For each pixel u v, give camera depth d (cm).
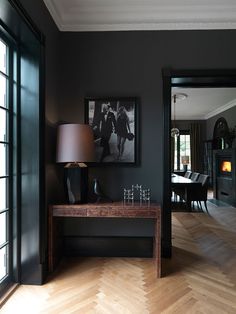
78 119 314
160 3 288
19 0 196
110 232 313
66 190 279
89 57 314
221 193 751
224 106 807
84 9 298
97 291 229
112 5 293
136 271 271
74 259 304
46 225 260
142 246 311
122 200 306
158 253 257
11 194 243
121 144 312
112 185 312
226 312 199
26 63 246
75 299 216
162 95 310
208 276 259
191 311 199
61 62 315
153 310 200
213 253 324
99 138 313
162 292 227
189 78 311
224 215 551
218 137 867
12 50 243
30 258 245
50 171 275
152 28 310
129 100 312
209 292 228
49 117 274
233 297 220
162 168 310
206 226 459
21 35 229
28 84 246
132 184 312
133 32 313
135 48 312
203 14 299
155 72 311
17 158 245
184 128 1038
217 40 306
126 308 203
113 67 314
